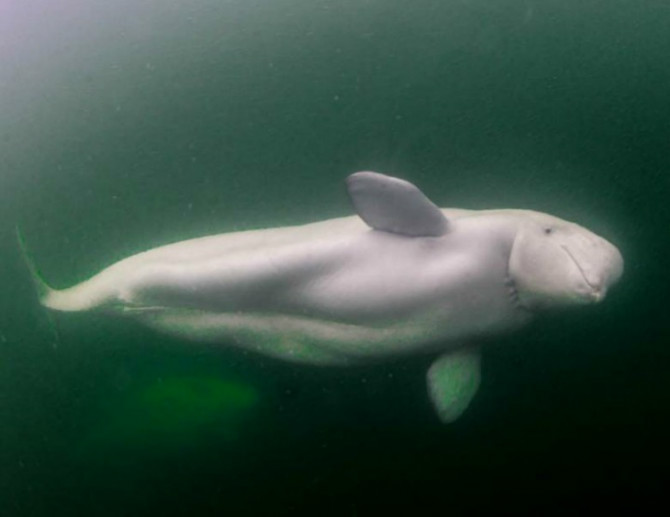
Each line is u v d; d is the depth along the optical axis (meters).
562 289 4.58
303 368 5.14
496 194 5.77
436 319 4.75
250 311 5.00
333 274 4.79
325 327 4.90
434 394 4.83
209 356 5.25
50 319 5.54
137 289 5.20
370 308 4.75
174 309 5.17
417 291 4.70
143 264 5.24
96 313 5.43
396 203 4.64
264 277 4.84
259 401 5.17
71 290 5.59
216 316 5.09
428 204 4.63
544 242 4.69
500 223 4.76
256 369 5.21
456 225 4.77
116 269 5.39
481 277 4.70
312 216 5.82
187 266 5.03
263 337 5.07
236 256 4.94
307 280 4.82
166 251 5.30
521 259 4.68
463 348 4.98
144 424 5.17
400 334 4.80
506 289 4.76
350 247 4.79
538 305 4.75
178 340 5.28
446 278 4.68
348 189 4.64
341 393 5.14
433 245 4.73
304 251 4.81
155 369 5.31
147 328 5.33
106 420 5.21
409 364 5.03
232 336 5.12
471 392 4.88
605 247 4.76
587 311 5.07
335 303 4.79
